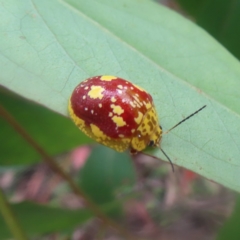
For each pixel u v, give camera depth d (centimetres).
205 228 11
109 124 5
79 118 5
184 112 5
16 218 6
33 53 5
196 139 5
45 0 5
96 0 5
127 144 5
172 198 11
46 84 5
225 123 5
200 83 5
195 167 5
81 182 8
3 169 8
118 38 5
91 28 5
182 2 7
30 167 12
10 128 6
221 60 5
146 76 5
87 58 5
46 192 11
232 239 6
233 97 5
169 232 11
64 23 5
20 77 5
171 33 5
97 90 5
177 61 5
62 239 9
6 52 5
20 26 5
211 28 6
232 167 5
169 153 5
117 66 5
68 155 11
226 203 11
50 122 6
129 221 11
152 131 5
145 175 11
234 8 6
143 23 5
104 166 8
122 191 8
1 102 6
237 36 6
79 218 7
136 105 5
